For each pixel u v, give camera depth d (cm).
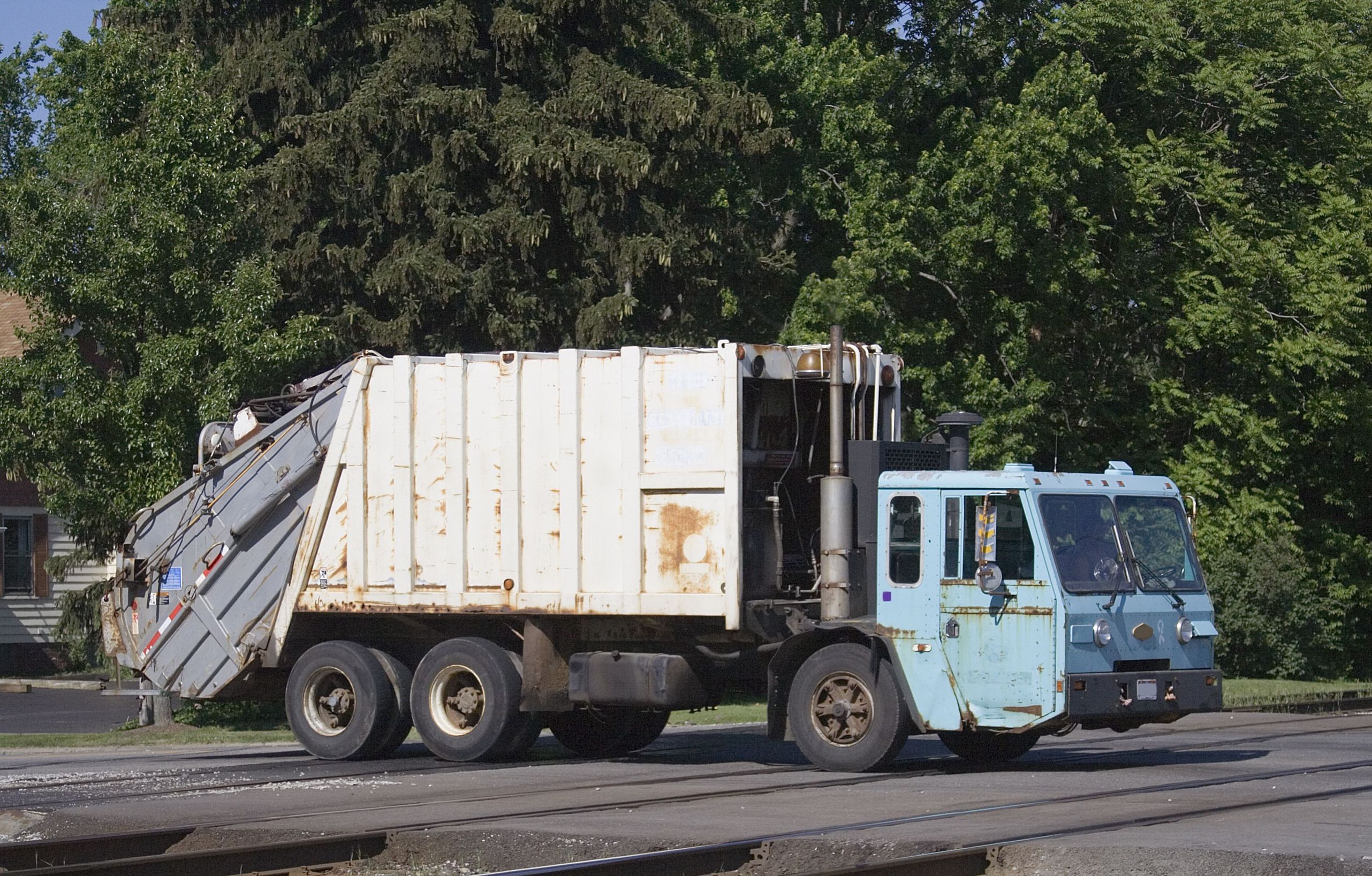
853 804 2730
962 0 8494
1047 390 7181
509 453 3572
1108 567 3164
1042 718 3058
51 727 5366
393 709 3759
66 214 5125
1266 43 8038
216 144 5344
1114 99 8112
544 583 3525
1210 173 7638
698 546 3353
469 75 6419
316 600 3800
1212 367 8038
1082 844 2172
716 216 6869
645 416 3431
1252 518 7700
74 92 6488
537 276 6456
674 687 3416
